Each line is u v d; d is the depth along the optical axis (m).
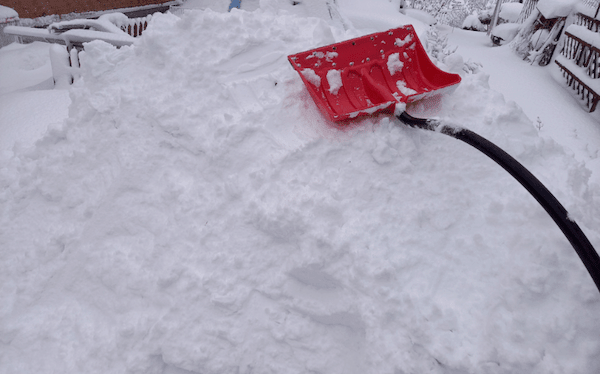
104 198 2.87
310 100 2.87
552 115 5.21
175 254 2.55
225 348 2.30
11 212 3.21
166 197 2.73
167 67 3.17
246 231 2.50
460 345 1.96
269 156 2.65
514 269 2.11
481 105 2.82
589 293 1.99
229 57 3.06
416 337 2.02
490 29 10.20
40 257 2.89
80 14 10.05
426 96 2.72
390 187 2.51
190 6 11.38
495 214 2.35
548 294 2.03
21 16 9.01
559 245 2.12
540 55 6.91
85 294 2.72
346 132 2.67
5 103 5.57
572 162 2.62
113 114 3.14
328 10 6.79
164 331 2.33
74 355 2.50
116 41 6.42
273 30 3.21
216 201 2.62
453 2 12.34
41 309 2.76
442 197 2.48
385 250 2.26
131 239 2.75
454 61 3.41
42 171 3.23
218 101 2.95
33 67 7.84
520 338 1.90
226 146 2.70
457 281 2.19
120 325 2.47
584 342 1.89
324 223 2.34
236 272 2.43
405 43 3.12
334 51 2.99
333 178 2.54
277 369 2.25
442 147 2.60
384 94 2.71
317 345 2.29
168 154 2.90
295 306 2.34
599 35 5.30
